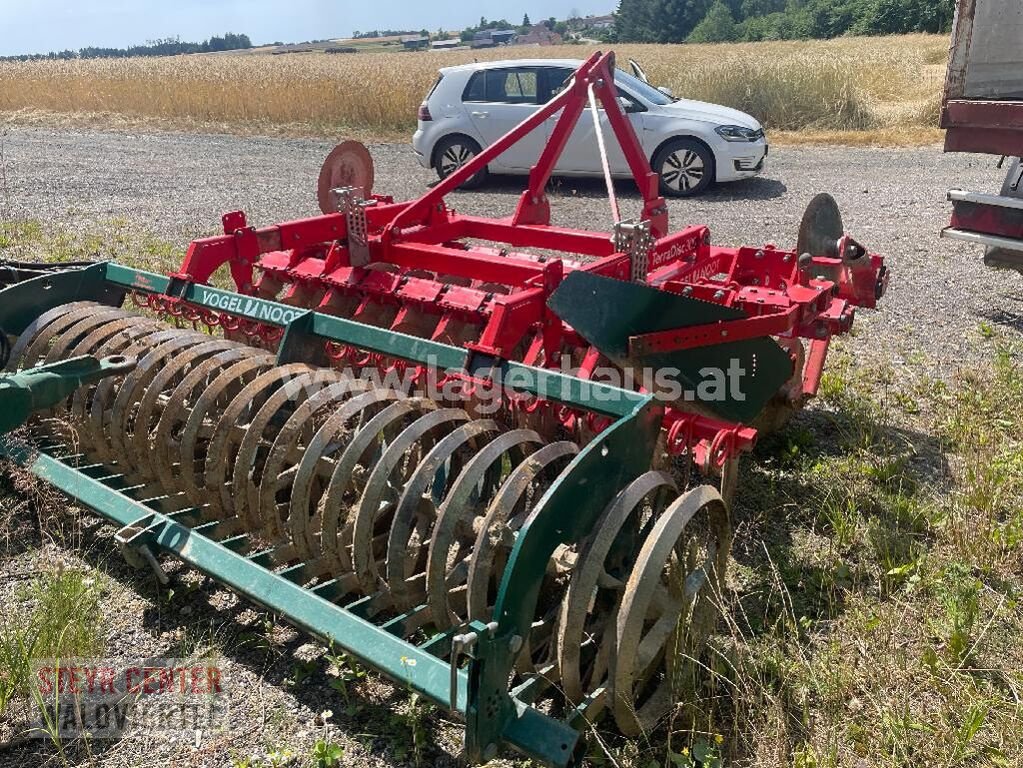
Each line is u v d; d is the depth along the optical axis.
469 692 2.29
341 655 3.12
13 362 4.04
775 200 11.13
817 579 3.64
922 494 4.27
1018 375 5.55
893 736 2.76
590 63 5.05
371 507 2.88
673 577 2.90
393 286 4.64
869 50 27.38
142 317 4.12
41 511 3.90
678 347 3.50
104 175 12.59
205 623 3.33
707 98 17.02
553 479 3.37
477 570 2.61
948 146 6.21
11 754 2.77
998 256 6.64
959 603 3.41
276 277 5.14
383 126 17.95
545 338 3.93
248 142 16.30
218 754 2.76
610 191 4.64
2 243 8.41
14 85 20.14
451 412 3.09
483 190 12.05
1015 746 2.78
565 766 2.30
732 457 3.57
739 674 2.91
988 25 5.87
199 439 3.81
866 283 4.76
